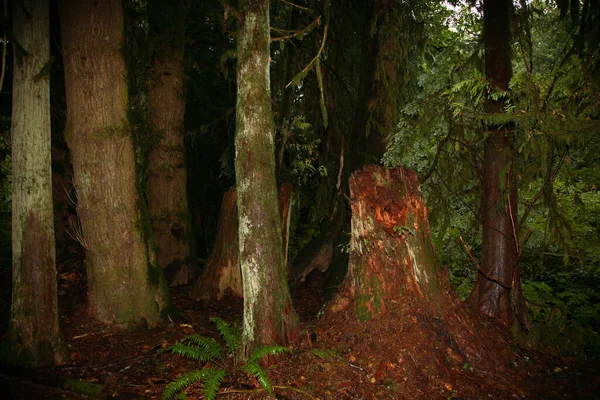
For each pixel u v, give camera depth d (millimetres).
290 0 7812
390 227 4504
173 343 4793
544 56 5910
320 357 4027
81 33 4965
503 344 4594
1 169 9289
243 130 4332
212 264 6953
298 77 5500
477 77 4711
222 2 4395
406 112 5258
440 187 5703
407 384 3807
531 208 5254
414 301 4379
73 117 5039
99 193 5047
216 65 9906
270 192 4352
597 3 4238
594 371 4402
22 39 4180
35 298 4172
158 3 7508
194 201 11312
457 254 6312
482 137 5152
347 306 4633
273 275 4293
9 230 10289
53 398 3584
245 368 3803
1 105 6816
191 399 3680
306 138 8461
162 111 7953
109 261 5078
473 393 3775
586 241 6320
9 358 4051
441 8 7926
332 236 8047
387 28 7449
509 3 5176
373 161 7496
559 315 5082
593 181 5203
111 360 4395
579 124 4184
